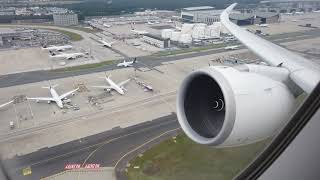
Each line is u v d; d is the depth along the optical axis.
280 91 10.91
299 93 13.62
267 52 19.66
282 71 13.98
